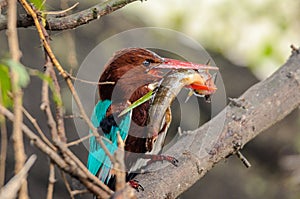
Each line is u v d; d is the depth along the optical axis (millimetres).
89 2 12789
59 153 4348
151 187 6047
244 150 16156
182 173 6090
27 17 5824
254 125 6387
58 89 4668
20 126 4039
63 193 13570
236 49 14727
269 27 14281
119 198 4328
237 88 15438
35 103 13539
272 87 6664
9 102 4352
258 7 14273
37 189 13539
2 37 12445
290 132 16078
